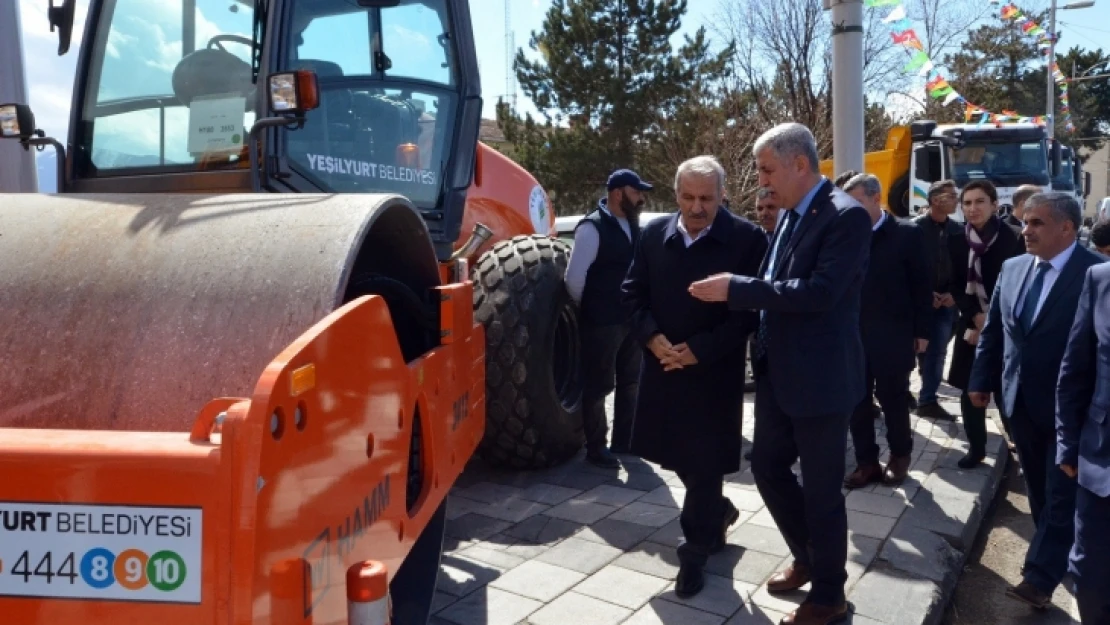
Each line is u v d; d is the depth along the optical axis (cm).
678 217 357
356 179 350
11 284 209
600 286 486
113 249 216
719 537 389
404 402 222
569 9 2575
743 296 303
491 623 322
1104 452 284
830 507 315
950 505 450
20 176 516
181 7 332
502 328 464
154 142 332
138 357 194
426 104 389
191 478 140
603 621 325
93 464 143
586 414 508
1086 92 4428
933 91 1448
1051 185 1411
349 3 348
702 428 345
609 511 440
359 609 164
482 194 559
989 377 408
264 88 309
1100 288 292
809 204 316
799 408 310
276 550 147
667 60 2495
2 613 147
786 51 1966
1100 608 292
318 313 195
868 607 335
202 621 141
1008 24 2602
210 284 203
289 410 150
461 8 406
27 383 195
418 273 292
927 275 469
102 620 144
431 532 310
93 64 345
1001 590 383
